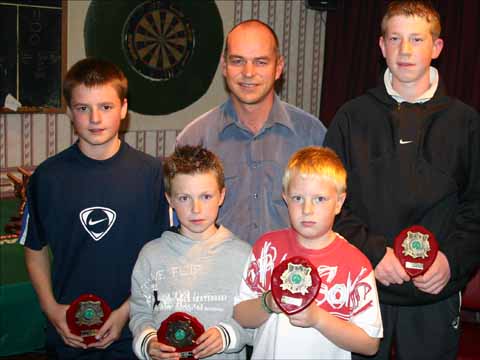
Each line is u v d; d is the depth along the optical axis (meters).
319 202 1.83
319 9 5.10
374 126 2.15
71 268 2.15
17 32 4.00
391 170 2.11
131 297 2.08
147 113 4.61
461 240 2.09
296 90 5.37
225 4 4.84
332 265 1.88
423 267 2.01
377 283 2.11
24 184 3.29
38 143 4.22
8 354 2.66
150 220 2.18
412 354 2.17
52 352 2.23
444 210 2.12
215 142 2.34
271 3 5.07
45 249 2.22
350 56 5.12
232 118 2.34
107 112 2.11
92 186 2.14
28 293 2.63
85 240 2.13
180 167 2.00
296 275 1.75
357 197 2.13
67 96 2.13
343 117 2.21
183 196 2.00
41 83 4.15
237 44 2.20
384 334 2.17
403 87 2.15
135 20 4.43
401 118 2.13
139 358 2.01
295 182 1.84
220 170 2.06
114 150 2.18
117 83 2.14
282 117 2.32
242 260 2.05
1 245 2.92
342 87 5.23
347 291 1.87
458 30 4.48
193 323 1.90
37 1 4.04
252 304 1.91
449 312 2.17
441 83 2.18
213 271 2.03
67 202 2.13
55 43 4.16
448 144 2.09
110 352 2.20
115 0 4.33
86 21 4.25
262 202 2.29
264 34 2.21
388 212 2.10
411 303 2.12
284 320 1.88
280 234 1.97
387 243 2.10
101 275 2.14
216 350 1.92
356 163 2.13
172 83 4.67
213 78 4.88
